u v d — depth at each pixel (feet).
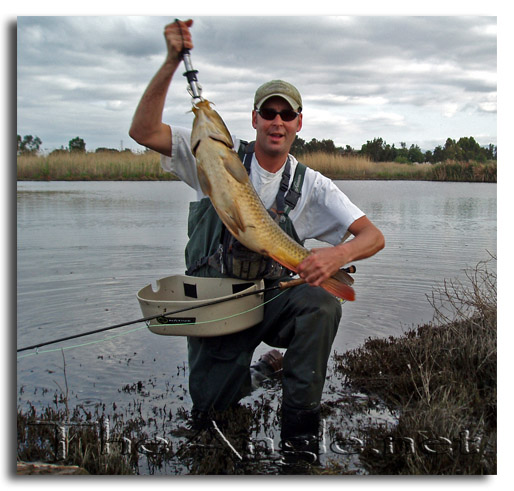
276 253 12.12
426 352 15.46
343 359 17.03
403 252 31.09
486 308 17.58
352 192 71.97
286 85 13.32
